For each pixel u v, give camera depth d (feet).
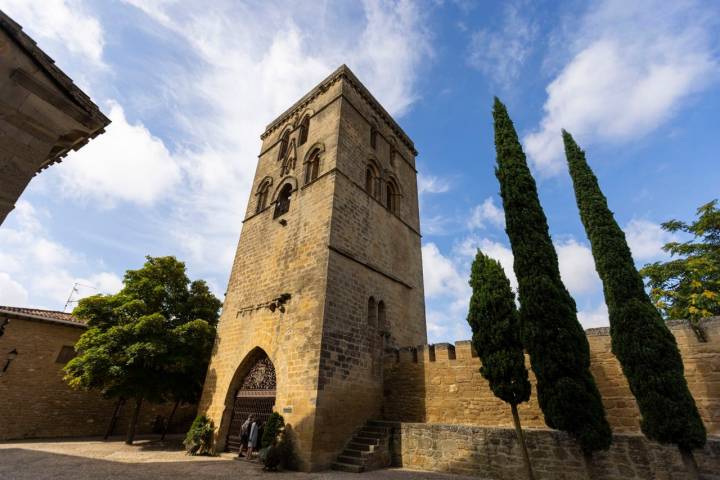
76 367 63.67
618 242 36.14
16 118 22.56
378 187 75.56
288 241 63.41
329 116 74.90
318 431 42.96
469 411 47.70
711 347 35.19
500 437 38.88
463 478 37.78
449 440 42.22
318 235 58.03
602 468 32.50
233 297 68.54
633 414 37.55
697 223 75.92
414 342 67.97
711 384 34.32
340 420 46.42
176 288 78.84
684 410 28.78
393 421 50.60
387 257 69.41
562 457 34.86
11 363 73.10
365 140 77.87
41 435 73.46
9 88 22.44
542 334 35.47
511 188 43.96
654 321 31.76
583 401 32.60
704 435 28.27
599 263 36.52
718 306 64.80
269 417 46.32
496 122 51.37
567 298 37.35
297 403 46.03
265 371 54.85
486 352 39.73
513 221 41.93
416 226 85.56
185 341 65.98
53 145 24.26
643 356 30.94
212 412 58.03
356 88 82.53
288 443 43.91
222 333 66.23
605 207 38.60
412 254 79.10
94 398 83.05
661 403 29.40
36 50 23.43
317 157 72.38
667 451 30.35
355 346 53.21
